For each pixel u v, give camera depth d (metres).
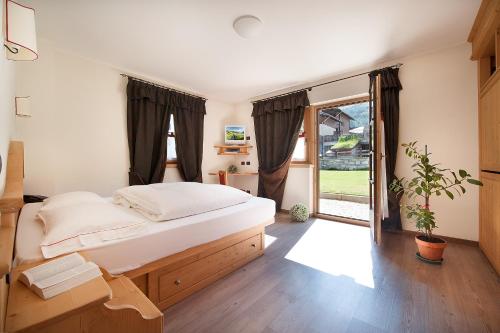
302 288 1.69
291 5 1.84
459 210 2.50
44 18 2.02
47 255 1.02
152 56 2.76
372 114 2.78
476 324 1.29
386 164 2.88
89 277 0.78
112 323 0.76
